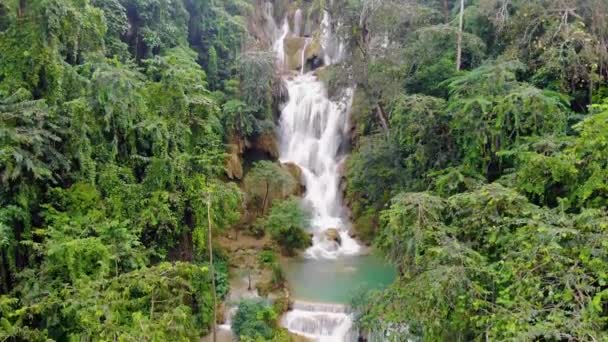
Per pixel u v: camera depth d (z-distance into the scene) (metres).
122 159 14.33
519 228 8.95
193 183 14.94
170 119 14.92
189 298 14.01
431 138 13.91
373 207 17.50
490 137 12.43
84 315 8.97
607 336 6.41
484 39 17.70
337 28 18.80
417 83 16.89
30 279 10.70
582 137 9.26
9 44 12.48
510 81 13.14
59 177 12.23
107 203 13.11
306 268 19.02
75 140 12.52
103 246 11.18
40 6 12.41
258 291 16.17
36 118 11.55
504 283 8.70
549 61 13.56
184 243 15.28
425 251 9.90
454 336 9.23
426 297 8.57
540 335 7.23
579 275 7.39
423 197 10.65
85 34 14.41
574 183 9.63
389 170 15.70
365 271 18.72
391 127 15.76
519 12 15.52
